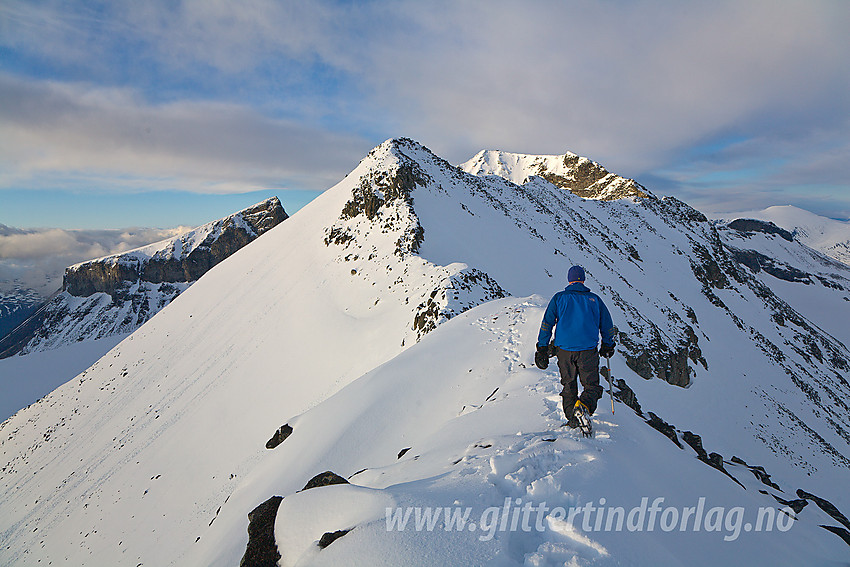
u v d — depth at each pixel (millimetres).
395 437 11359
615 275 71750
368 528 3445
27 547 31109
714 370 59156
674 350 51438
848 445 56844
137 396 44688
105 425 42562
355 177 59531
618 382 11492
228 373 38719
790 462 42625
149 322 61281
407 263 38312
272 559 4215
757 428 47031
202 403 36375
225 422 32312
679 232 117875
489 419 7012
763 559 4328
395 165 53531
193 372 42406
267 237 66125
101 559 25156
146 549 23766
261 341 40719
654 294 76125
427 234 44938
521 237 59312
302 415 16984
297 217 65938
